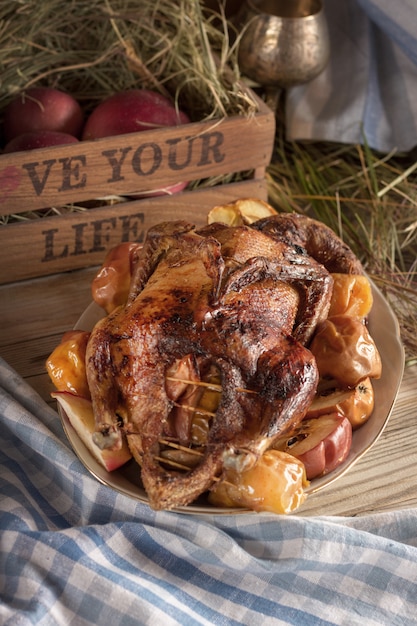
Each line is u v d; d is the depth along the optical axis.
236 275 1.02
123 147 1.22
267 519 1.02
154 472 0.97
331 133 1.50
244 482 0.99
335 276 1.13
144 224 1.28
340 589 1.01
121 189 1.25
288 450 1.03
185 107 1.35
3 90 1.32
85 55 1.37
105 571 0.99
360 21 1.46
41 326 1.23
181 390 1.00
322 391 1.08
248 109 1.27
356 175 1.45
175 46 1.33
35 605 0.96
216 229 1.09
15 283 1.27
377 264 1.31
